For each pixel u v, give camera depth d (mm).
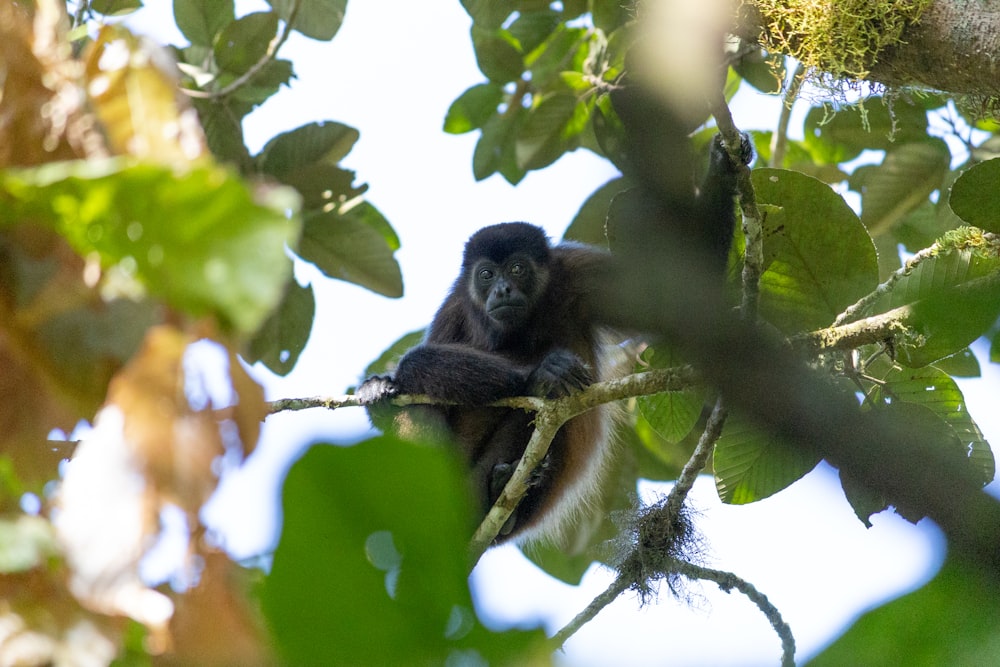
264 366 12086
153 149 4414
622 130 13859
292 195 3551
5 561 3631
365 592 3145
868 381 10289
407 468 3061
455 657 3139
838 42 9492
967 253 9719
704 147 14867
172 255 3498
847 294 10219
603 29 13945
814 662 2730
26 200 3617
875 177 13227
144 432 3844
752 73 13500
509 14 13938
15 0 5145
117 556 3752
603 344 14039
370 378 12648
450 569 3146
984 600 2803
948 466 4754
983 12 8969
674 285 9664
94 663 3730
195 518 3824
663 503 11141
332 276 11844
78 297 4328
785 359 6809
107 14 11508
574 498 14008
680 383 9430
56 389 4516
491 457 12805
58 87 4582
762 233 9789
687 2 9492
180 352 3914
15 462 4668
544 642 3141
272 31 12016
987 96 9391
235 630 3865
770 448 10219
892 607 2766
